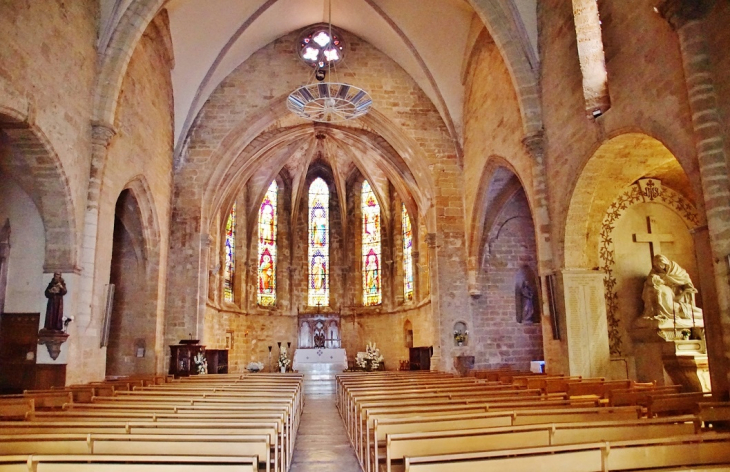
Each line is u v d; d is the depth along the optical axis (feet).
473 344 74.79
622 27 39.78
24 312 49.67
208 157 77.30
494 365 74.59
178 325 73.36
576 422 21.01
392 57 80.48
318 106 63.82
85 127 48.42
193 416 25.31
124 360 65.67
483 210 73.20
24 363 48.80
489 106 66.44
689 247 55.01
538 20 53.52
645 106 37.17
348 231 120.37
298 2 73.36
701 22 31.27
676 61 34.04
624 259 54.19
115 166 53.72
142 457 15.92
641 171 45.85
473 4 55.67
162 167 70.44
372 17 74.64
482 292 75.97
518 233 77.61
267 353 112.27
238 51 76.84
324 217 122.93
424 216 82.94
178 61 72.49
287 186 120.67
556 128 50.03
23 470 15.80
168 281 74.13
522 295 76.64
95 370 50.21
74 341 46.06
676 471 14.73
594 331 47.75
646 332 51.08
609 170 45.50
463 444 18.67
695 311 50.65
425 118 79.87
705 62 30.96
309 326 112.78
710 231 29.81
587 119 44.42
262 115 78.95
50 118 41.91
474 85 72.28
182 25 68.69
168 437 19.12
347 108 64.23
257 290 112.47
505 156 61.21
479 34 68.85
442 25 72.18
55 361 44.21
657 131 35.96
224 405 29.76
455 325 75.31
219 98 78.69
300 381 50.83
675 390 32.65
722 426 23.36
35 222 51.26
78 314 46.85
